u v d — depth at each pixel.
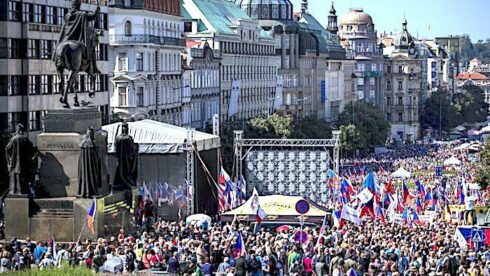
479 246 177.12
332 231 167.00
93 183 123.75
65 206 122.88
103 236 125.06
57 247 119.06
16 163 122.88
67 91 126.94
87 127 127.00
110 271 110.00
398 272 131.00
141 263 119.31
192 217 173.25
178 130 195.50
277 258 131.25
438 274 133.12
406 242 162.25
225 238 143.38
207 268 120.12
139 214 141.25
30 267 98.81
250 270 121.69
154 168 192.62
